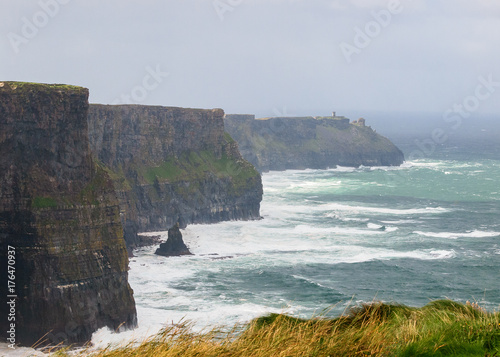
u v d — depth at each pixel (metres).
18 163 73.81
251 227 132.12
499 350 11.48
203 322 66.00
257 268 94.62
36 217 71.81
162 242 114.94
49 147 75.00
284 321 14.80
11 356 65.75
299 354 12.33
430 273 94.12
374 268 97.25
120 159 126.19
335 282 88.19
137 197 126.62
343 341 13.02
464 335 12.41
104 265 74.06
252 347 12.68
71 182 75.75
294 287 84.44
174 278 88.19
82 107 77.00
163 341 12.90
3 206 73.12
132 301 73.94
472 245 116.81
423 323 13.84
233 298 78.12
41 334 69.44
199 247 109.06
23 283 71.06
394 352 12.30
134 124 130.00
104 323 72.00
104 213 76.38
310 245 113.06
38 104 74.06
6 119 73.56
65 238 72.44
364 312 15.24
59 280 70.94
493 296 81.94
